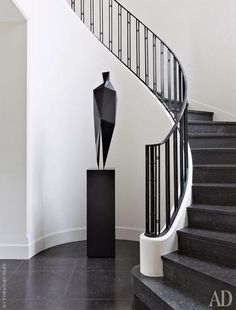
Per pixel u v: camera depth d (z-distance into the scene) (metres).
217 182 3.08
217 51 4.66
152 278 2.39
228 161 3.38
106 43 5.29
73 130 4.07
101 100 3.40
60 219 3.96
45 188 3.72
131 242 4.02
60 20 3.93
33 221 3.49
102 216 3.41
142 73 5.12
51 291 2.52
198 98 4.88
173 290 2.17
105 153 3.50
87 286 2.62
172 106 4.21
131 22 5.20
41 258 3.37
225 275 2.01
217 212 2.56
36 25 3.54
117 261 3.27
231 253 2.20
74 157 4.08
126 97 4.16
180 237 2.56
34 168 3.51
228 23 4.54
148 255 2.45
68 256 3.44
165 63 5.02
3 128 3.38
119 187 4.20
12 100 3.37
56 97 3.88
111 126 3.45
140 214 4.08
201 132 3.92
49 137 3.78
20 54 3.37
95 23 5.30
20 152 3.37
